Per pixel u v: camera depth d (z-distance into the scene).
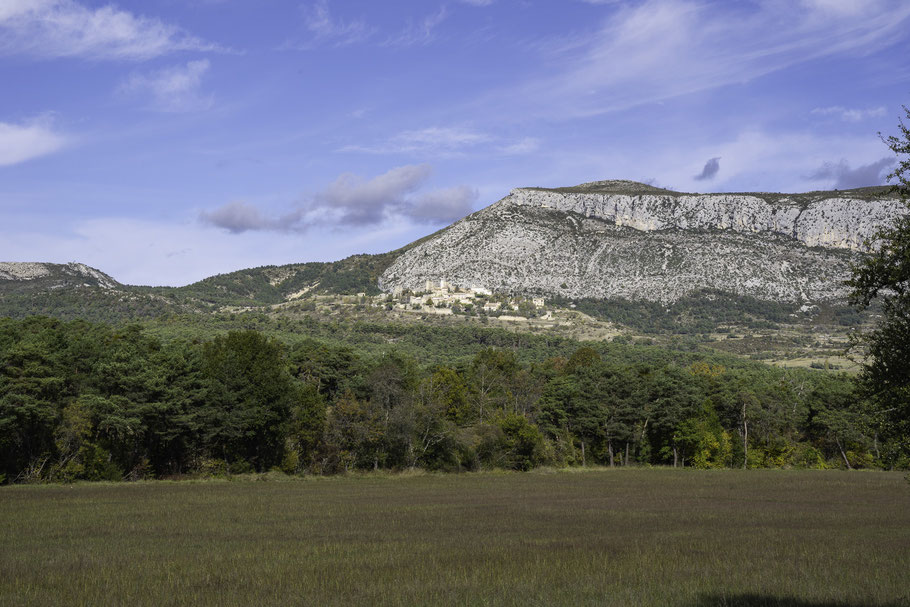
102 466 75.25
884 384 21.20
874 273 21.23
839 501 64.88
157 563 31.02
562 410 116.44
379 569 29.62
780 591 25.84
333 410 95.06
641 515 52.12
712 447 116.56
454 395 110.69
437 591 25.39
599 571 29.42
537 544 37.16
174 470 84.19
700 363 177.00
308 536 39.84
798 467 120.25
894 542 38.72
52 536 39.06
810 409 123.69
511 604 23.53
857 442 117.19
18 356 71.44
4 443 71.62
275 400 87.12
